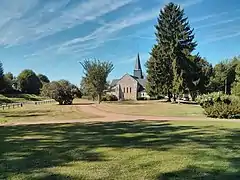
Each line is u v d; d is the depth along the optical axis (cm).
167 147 787
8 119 2039
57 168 578
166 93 5053
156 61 4941
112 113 2536
